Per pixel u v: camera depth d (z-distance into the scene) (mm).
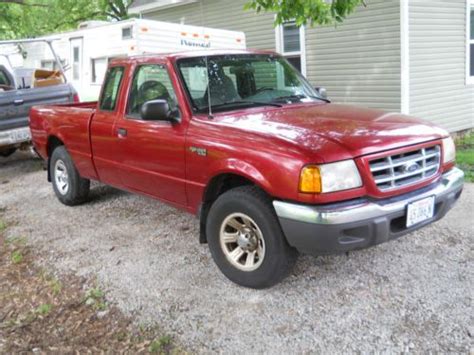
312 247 3432
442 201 3879
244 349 3268
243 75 4797
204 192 4148
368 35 9375
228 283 4105
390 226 3564
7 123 8078
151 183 4824
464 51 10180
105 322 3742
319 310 3623
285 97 4871
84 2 18875
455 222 5062
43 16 17391
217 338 3408
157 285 4168
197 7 12734
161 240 5094
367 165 3439
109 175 5480
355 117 4117
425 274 4008
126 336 3553
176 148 4328
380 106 9484
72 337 3609
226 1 11945
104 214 6027
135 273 4402
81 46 11602
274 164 3521
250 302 3799
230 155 3830
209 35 10047
